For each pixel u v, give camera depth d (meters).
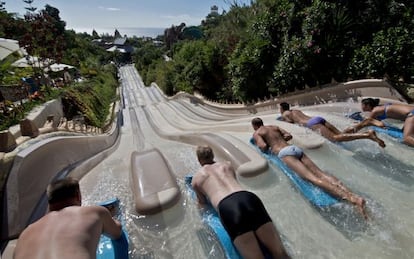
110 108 22.41
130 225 2.98
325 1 9.98
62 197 2.23
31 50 12.74
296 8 11.04
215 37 24.06
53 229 1.88
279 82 11.37
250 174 3.66
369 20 9.65
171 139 9.17
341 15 9.60
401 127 4.79
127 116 22.30
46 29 13.28
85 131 9.20
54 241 1.79
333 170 3.79
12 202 2.91
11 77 11.53
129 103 32.94
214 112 17.91
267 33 12.15
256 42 12.34
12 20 16.48
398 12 9.18
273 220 2.91
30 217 3.05
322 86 9.57
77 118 13.07
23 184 3.20
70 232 1.87
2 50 13.58
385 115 5.02
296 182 3.42
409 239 2.47
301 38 10.70
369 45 8.82
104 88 30.14
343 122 5.81
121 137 13.80
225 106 16.22
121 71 74.81
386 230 2.60
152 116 21.22
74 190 2.32
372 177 3.54
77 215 2.04
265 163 3.82
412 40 7.84
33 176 3.50
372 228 2.64
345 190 3.00
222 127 8.79
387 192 3.19
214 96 21.14
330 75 10.06
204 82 21.23
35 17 13.14
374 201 3.02
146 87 46.53
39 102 9.82
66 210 2.07
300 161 3.54
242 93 13.86
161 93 36.97
